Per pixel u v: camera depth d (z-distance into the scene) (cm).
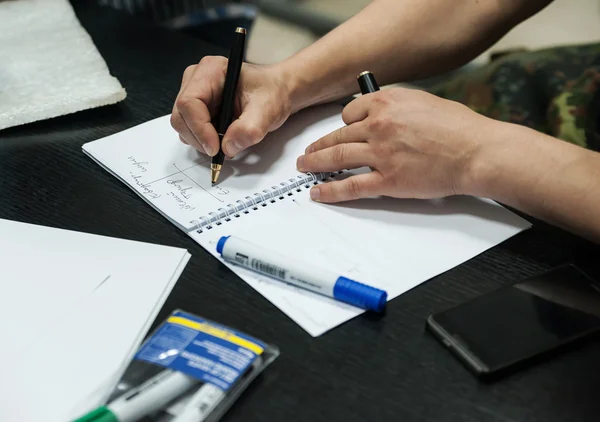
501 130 56
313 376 42
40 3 92
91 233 55
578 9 149
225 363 41
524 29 144
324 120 72
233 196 59
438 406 40
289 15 152
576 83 94
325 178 62
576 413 40
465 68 129
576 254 52
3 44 83
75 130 71
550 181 53
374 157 58
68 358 43
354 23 76
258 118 64
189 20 129
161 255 52
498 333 44
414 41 76
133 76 83
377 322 46
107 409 38
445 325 45
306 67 72
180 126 64
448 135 57
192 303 47
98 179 62
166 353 41
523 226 55
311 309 47
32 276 49
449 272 51
